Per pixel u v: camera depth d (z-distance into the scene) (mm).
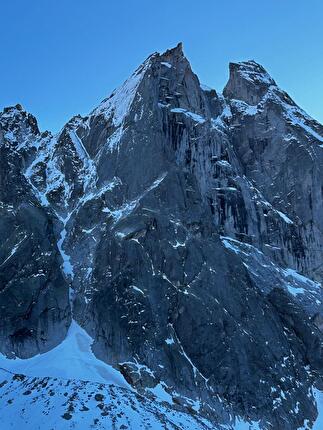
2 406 69625
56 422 65500
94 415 66875
